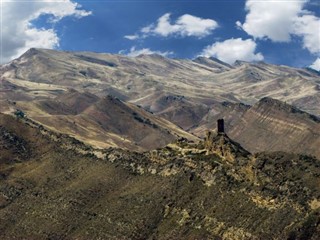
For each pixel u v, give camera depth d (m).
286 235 192.50
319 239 185.75
